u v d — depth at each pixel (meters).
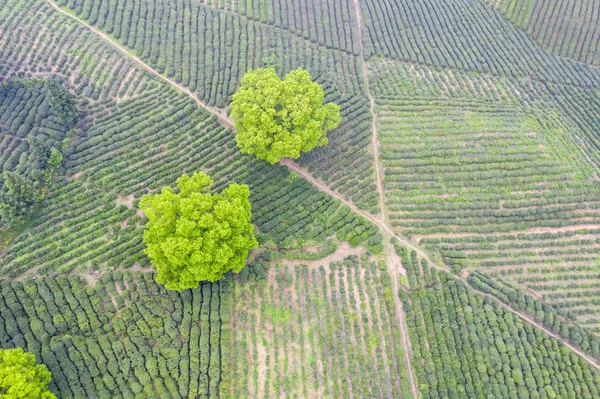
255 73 56.31
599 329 51.81
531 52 76.19
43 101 58.84
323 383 46.59
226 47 68.56
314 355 47.69
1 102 58.59
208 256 42.16
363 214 57.34
